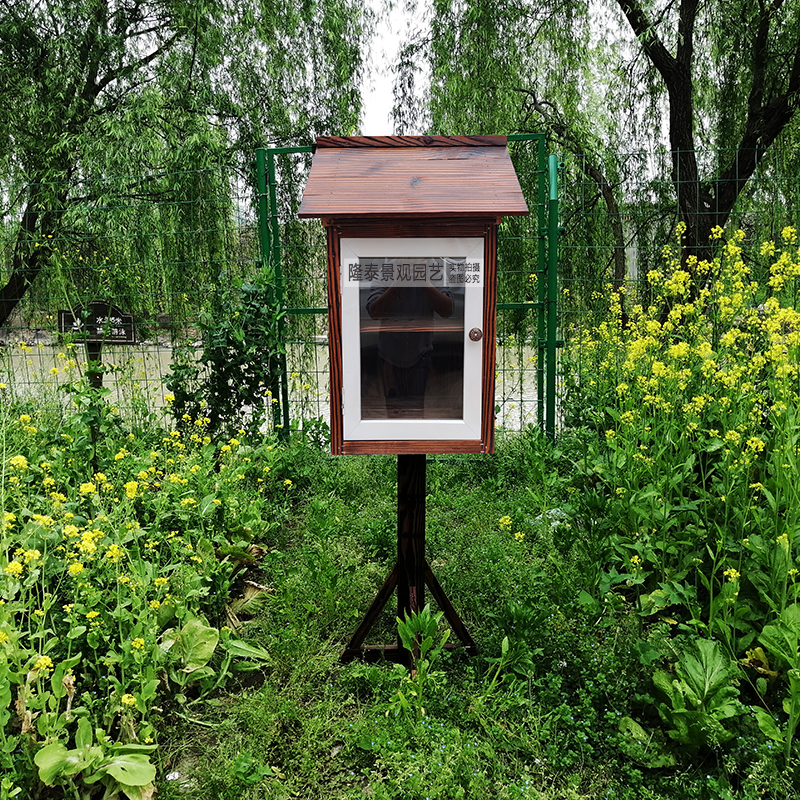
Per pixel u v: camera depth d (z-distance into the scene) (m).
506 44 8.35
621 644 2.79
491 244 2.50
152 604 2.58
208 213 7.11
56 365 6.07
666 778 2.28
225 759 2.41
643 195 7.75
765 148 8.02
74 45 8.00
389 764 2.31
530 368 7.40
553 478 4.48
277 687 2.81
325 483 4.83
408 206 2.43
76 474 4.00
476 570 3.66
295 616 3.18
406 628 2.65
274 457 4.73
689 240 7.56
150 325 6.48
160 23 8.65
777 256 4.91
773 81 8.09
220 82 8.55
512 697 2.57
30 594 2.50
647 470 3.52
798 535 2.69
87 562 2.88
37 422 4.86
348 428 2.64
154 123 7.42
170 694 2.72
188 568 3.00
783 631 2.47
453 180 2.55
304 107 8.91
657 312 4.52
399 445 2.66
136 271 7.00
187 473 3.86
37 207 7.47
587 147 8.80
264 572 3.77
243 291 5.10
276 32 8.77
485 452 2.66
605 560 3.20
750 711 2.46
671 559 3.17
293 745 2.46
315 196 2.47
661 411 3.65
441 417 2.65
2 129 8.01
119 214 6.86
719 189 8.09
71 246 7.45
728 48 8.18
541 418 5.45
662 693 2.48
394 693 2.59
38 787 2.21
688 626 2.91
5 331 7.98
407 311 2.57
